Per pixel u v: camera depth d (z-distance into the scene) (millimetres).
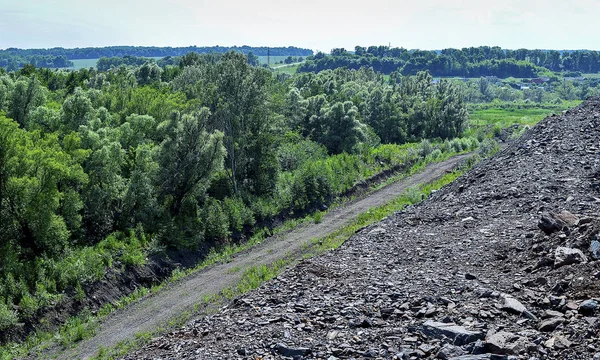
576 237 14547
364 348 10836
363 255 18406
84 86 85125
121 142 45219
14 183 32094
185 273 34219
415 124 109062
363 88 123312
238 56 51125
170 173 41312
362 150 72562
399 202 42688
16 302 27672
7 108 47562
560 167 25375
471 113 169125
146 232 37938
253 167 51219
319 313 13109
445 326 11008
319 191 50094
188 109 53219
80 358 22969
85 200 37875
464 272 14938
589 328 9945
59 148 37125
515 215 20016
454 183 30812
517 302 11766
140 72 101875
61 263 30891
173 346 12898
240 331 12742
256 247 37250
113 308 29312
